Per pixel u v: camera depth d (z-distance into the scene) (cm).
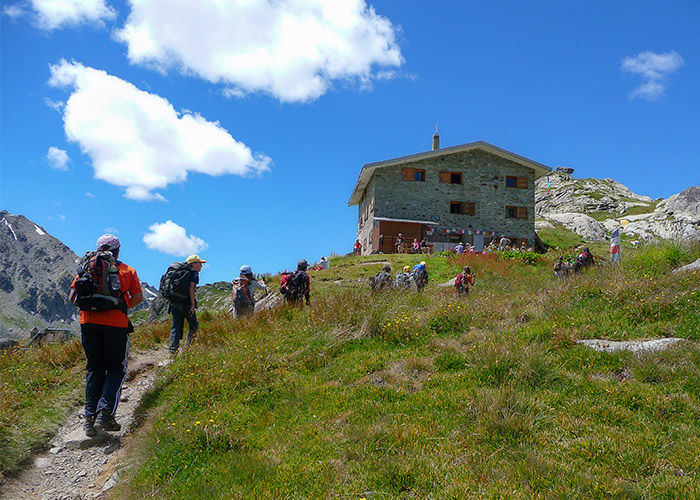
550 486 384
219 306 2620
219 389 662
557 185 9481
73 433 620
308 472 436
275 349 790
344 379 663
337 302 1026
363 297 1052
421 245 3709
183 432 534
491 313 939
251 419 570
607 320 791
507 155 4050
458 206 4069
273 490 414
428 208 3928
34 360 927
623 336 717
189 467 479
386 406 548
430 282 2159
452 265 2448
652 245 1438
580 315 835
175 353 866
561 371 605
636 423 472
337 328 869
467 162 4034
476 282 1869
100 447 591
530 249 3672
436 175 3975
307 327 902
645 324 759
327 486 414
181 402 641
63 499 487
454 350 729
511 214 4094
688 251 1350
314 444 487
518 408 495
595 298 923
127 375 849
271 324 973
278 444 500
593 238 5650
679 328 696
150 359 947
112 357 623
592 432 459
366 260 2939
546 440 453
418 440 470
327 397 597
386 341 825
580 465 410
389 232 3812
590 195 8556
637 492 363
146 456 518
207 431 523
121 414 681
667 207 6694
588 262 1664
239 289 1149
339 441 487
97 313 611
